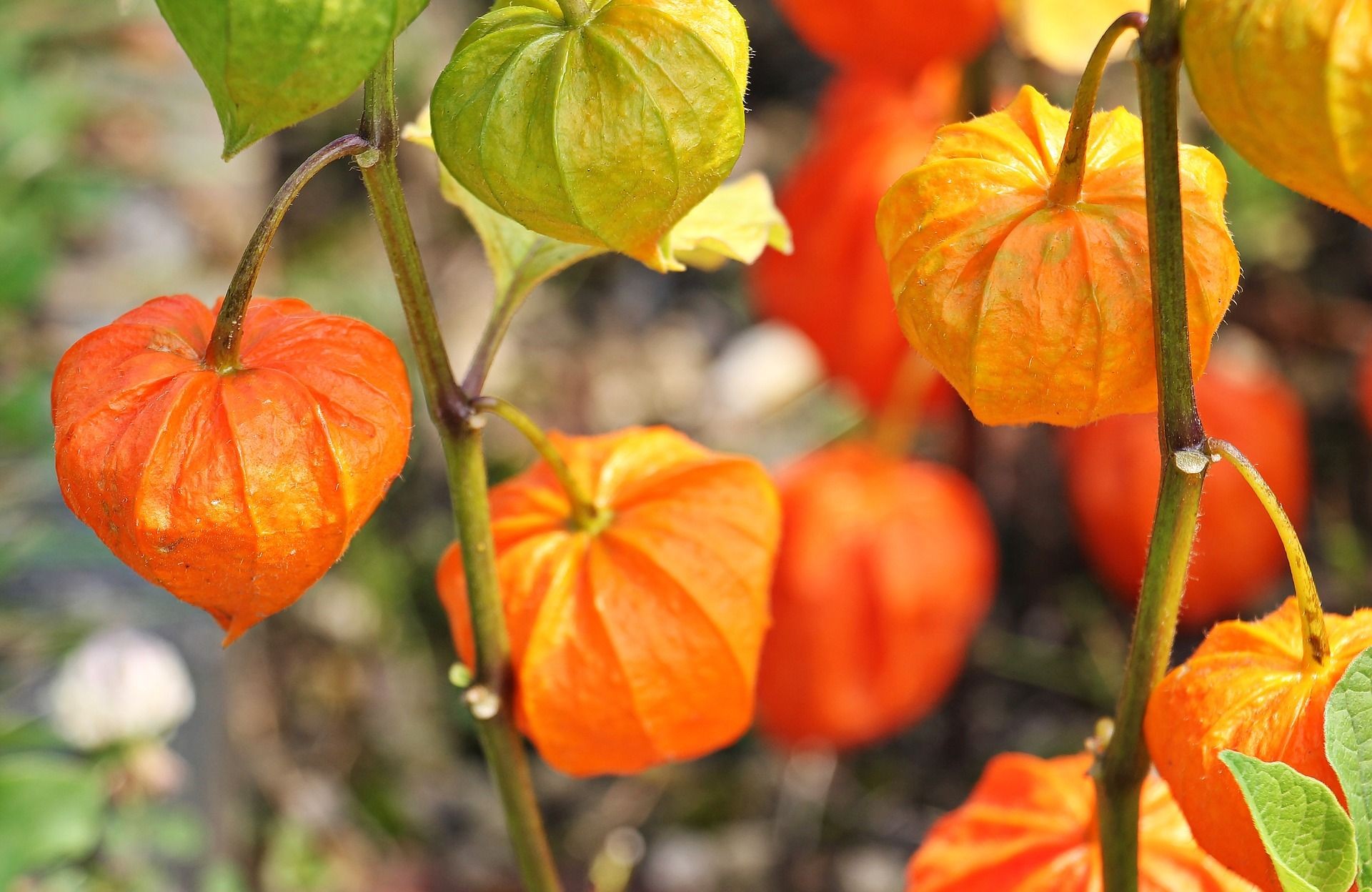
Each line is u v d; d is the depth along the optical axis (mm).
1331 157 513
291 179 555
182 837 940
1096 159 555
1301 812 531
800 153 1816
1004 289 541
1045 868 626
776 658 1141
